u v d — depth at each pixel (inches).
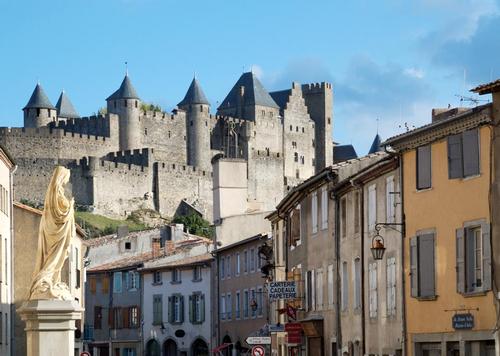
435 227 1921.8
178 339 4635.8
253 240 3860.7
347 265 2447.1
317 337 2672.2
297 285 2906.0
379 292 2187.5
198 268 4520.2
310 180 2701.8
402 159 2039.9
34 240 3110.2
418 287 1964.8
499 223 1720.0
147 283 4815.5
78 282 3577.8
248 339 2495.1
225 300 4247.0
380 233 2174.0
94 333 5017.2
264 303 3838.6
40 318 1472.7
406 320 2018.9
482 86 1728.6
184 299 4606.3
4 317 2881.4
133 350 4869.6
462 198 1831.9
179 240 5206.7
